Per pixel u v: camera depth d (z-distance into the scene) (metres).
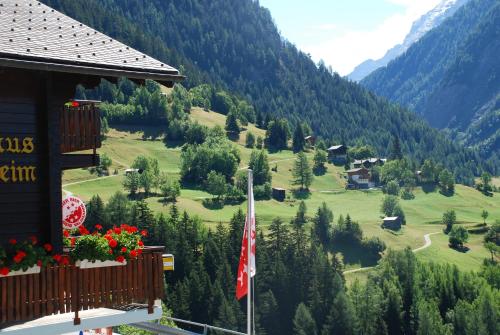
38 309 18.06
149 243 146.88
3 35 17.98
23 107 19.12
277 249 163.38
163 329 24.56
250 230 28.38
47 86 19.16
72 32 19.61
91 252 18.58
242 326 127.38
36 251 18.08
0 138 18.72
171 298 127.56
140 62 19.16
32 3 20.70
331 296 144.12
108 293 18.98
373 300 145.12
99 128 20.19
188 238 160.88
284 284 143.12
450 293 160.00
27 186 19.16
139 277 19.50
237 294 28.33
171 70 19.33
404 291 153.25
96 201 155.00
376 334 139.12
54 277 18.36
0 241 18.73
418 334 138.25
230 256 155.38
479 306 146.62
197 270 140.25
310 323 129.50
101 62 18.33
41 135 19.33
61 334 18.84
